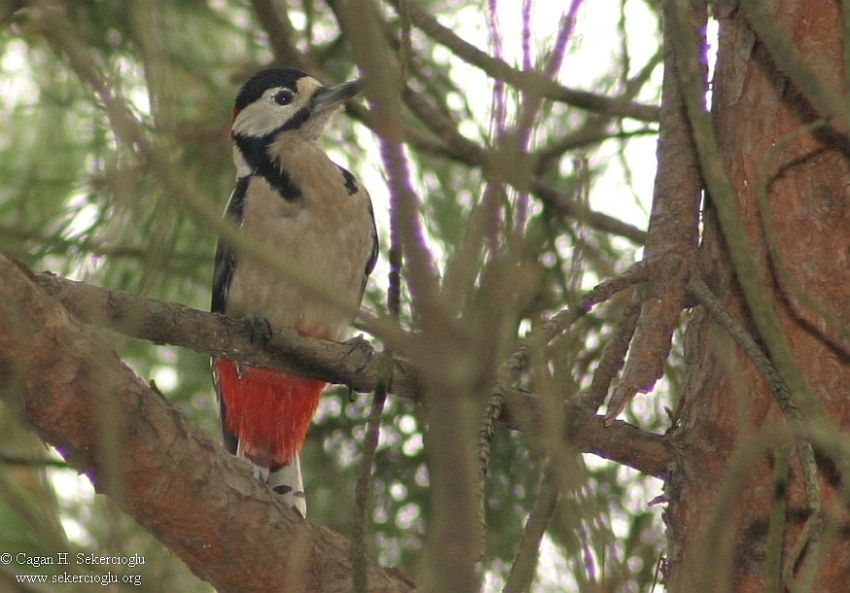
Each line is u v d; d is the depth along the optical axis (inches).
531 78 175.5
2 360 255.8
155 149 176.9
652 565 392.8
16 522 343.0
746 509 296.2
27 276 260.1
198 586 359.3
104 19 372.8
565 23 181.0
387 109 156.2
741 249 255.9
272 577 304.2
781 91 314.8
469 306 165.6
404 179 156.8
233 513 295.1
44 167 383.6
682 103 330.0
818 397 296.7
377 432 238.2
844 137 307.4
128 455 276.8
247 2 460.8
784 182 309.4
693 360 318.7
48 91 367.6
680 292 310.8
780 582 262.4
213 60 457.7
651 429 413.7
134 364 469.4
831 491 289.1
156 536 298.0
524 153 172.1
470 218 187.9
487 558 418.6
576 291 238.2
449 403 163.8
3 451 287.7
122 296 289.1
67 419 264.4
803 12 315.3
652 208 327.9
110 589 216.1
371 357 335.3
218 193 454.9
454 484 164.9
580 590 202.1
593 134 391.2
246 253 182.1
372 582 315.3
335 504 445.1
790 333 302.0
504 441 430.3
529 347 233.6
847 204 305.7
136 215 286.5
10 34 387.2
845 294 301.9
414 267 159.3
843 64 309.7
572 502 207.6
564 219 397.7
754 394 300.8
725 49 326.6
